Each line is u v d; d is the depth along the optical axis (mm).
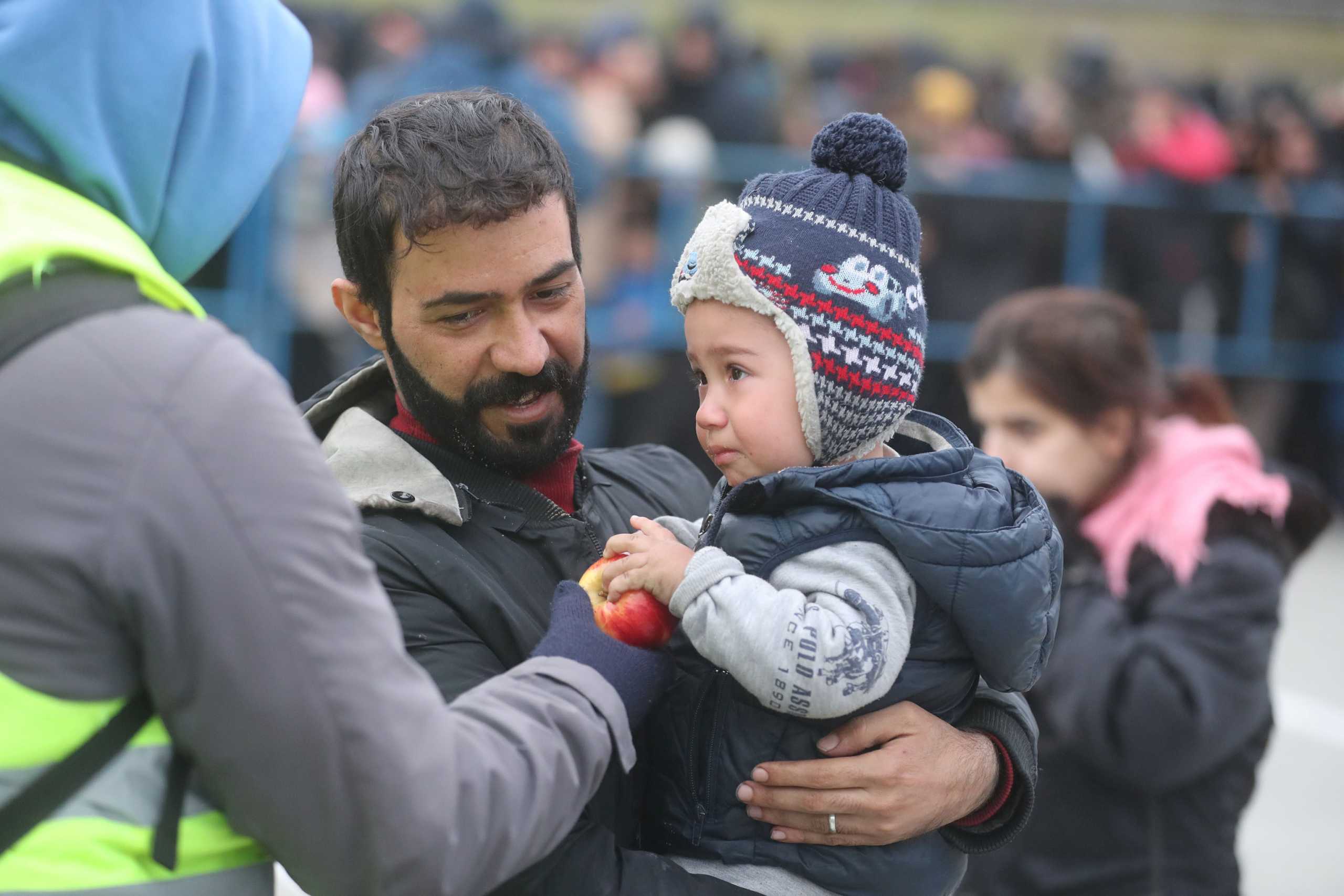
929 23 39438
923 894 6062
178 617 4266
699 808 5949
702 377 6359
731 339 6000
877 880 5918
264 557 4305
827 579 5613
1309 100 32562
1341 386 27859
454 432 6305
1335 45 41062
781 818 5812
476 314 6102
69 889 4305
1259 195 27172
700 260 6012
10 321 4344
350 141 6391
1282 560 8727
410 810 4398
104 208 4793
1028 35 40219
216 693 4285
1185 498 8719
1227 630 8398
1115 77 29672
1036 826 8734
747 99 24672
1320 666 20906
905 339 6062
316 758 4328
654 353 23812
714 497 6410
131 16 4711
